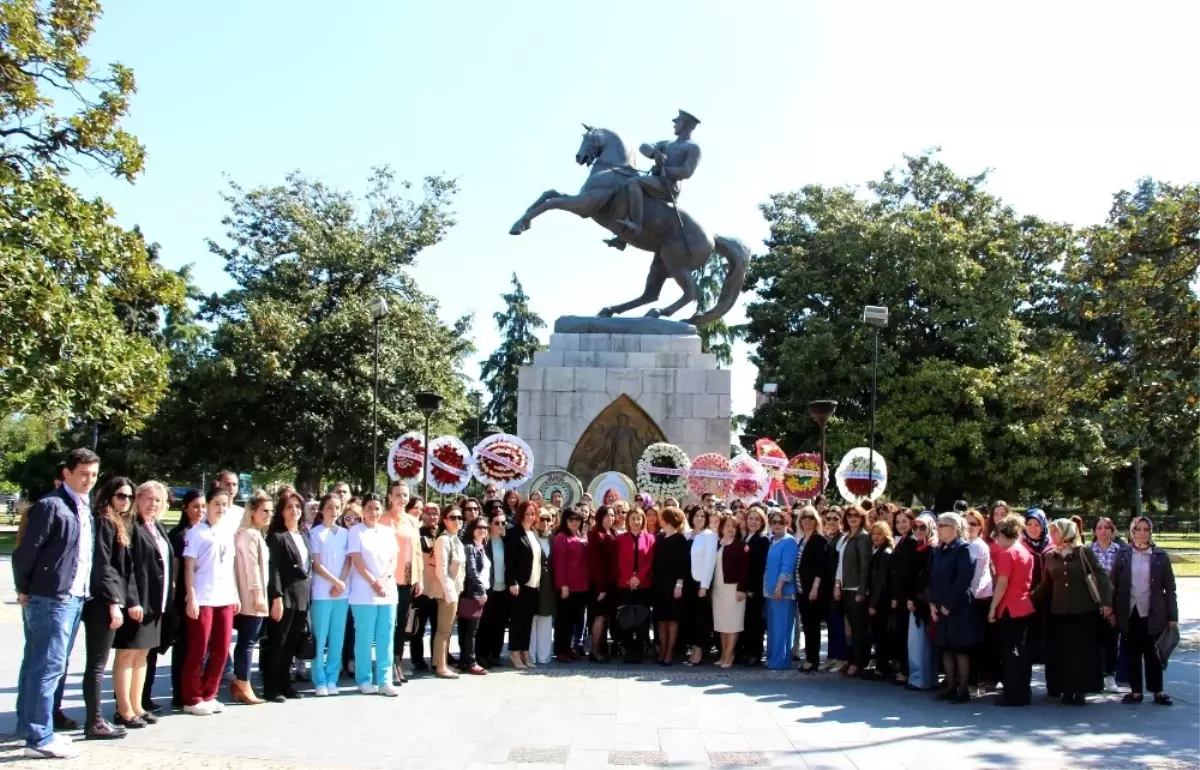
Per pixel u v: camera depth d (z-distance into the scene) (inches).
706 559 508.1
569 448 817.5
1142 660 460.8
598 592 514.6
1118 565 423.5
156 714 363.9
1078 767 301.7
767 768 296.0
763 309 1545.3
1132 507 1846.7
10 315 625.3
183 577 369.4
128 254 740.0
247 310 1370.6
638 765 297.7
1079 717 383.6
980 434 1331.2
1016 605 408.8
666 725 354.6
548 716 368.2
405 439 844.6
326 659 416.5
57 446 1811.0
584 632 588.4
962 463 1380.4
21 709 304.3
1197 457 1675.7
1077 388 839.1
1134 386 748.6
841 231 1467.8
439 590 456.4
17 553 296.8
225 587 376.5
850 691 437.4
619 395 818.8
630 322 847.1
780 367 1475.1
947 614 413.1
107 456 1541.6
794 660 540.1
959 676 414.0
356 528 419.8
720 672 490.6
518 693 417.7
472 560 471.2
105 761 291.7
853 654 481.7
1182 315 724.7
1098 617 418.6
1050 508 1598.2
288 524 406.9
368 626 415.2
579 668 496.7
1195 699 425.4
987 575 418.9
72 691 410.0
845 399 1454.2
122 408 776.3
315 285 1497.3
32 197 673.0
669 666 509.0
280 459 1434.5
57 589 297.1
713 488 740.0
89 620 319.0
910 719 374.0
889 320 1449.3
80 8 728.3
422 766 294.2
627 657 519.2
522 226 796.0
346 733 336.5
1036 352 1480.1
